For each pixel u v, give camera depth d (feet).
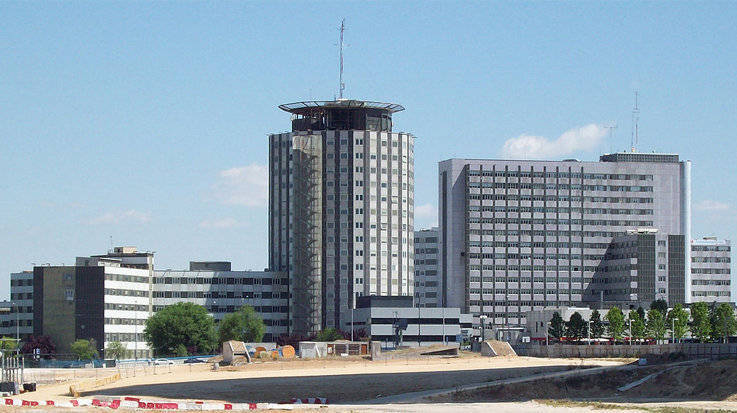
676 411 635.66
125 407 608.19
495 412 634.02
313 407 635.66
